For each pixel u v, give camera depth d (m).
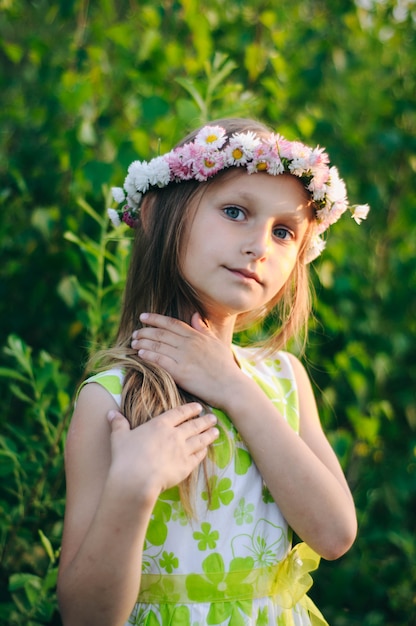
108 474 1.09
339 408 2.38
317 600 2.27
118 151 1.96
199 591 1.21
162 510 1.21
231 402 1.24
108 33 2.19
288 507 1.23
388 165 2.66
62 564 1.13
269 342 1.51
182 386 1.25
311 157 1.24
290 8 2.70
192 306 1.32
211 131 1.25
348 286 2.26
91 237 2.05
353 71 2.76
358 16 2.58
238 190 1.22
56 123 2.32
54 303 2.20
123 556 1.06
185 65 2.21
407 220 2.55
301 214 1.27
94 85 2.18
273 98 2.31
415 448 2.36
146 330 1.29
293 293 1.49
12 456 1.75
